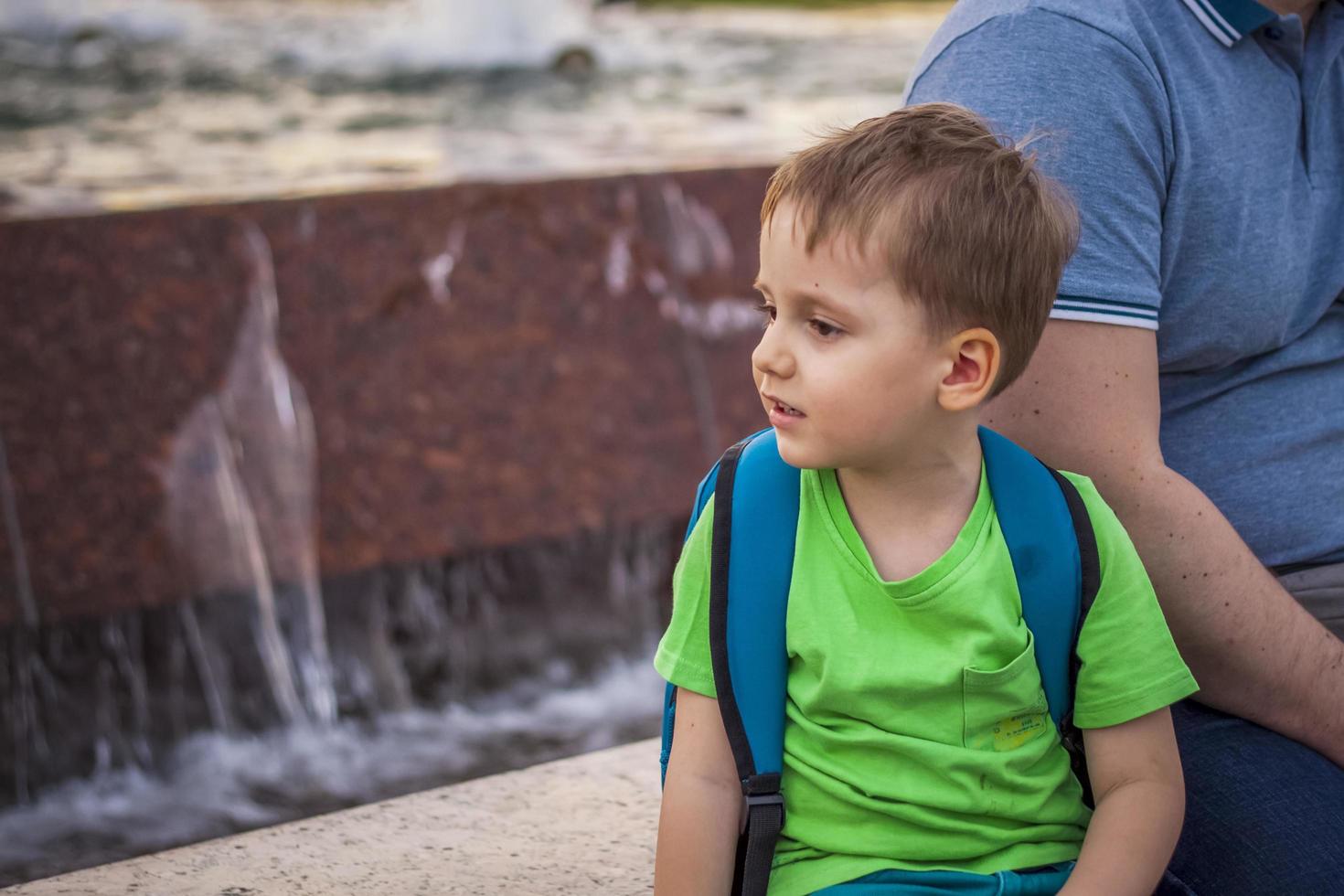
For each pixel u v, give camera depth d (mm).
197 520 3664
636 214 4312
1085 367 1519
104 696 3617
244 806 3594
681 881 1347
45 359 3592
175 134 5270
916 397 1259
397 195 4031
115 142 5141
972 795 1300
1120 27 1557
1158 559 1524
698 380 4273
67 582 3520
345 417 3840
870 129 1284
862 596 1301
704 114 5938
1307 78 1650
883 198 1220
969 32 1627
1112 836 1328
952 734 1301
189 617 3676
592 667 4156
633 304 4238
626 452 4129
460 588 4012
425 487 3885
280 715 3773
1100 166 1523
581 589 4172
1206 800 1548
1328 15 1676
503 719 3998
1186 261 1604
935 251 1219
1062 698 1324
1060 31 1561
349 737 3842
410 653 3957
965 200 1233
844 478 1333
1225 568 1525
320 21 7188
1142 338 1527
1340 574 1685
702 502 1382
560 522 4008
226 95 5863
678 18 7910
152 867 1783
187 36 6738
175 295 3732
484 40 6965
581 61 6828
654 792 2002
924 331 1240
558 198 4215
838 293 1236
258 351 3783
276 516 3742
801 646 1309
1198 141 1572
